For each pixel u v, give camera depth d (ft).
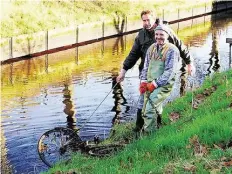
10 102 56.85
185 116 33.09
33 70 78.23
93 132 43.34
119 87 61.46
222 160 21.56
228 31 116.06
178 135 26.61
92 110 51.52
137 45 31.40
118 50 95.09
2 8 90.43
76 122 47.26
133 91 59.21
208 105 33.86
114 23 108.99
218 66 72.43
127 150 27.20
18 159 37.81
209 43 97.60
